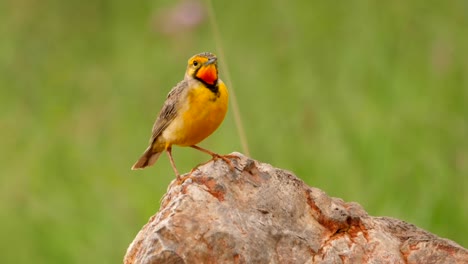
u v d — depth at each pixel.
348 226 9.45
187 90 10.65
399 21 17.75
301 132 15.52
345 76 16.86
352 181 14.36
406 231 9.77
